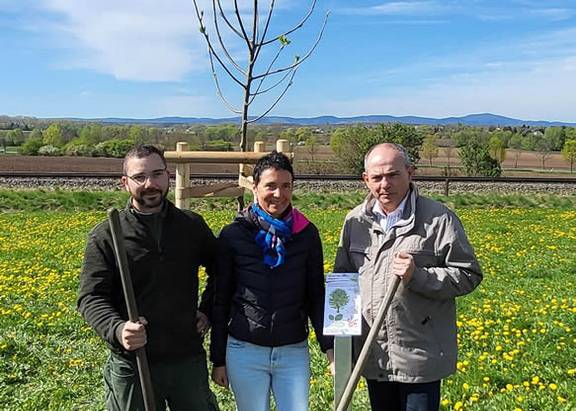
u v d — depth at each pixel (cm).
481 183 2956
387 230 413
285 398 420
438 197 2675
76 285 1121
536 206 2622
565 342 767
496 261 1365
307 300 436
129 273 365
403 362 406
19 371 692
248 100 632
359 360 377
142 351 375
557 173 5662
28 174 2797
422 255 400
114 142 6362
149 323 409
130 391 413
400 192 405
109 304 401
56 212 2330
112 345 398
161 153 416
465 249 400
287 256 417
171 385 422
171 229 412
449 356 413
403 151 411
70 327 843
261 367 422
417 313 405
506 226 1978
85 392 645
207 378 435
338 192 2798
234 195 743
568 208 2588
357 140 4056
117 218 356
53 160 5266
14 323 863
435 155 6241
